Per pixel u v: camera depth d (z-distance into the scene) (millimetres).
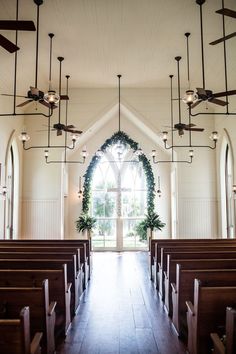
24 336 1881
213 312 2719
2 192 8523
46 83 9922
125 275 7355
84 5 5863
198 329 2756
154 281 6438
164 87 10617
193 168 10492
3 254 4617
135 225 12023
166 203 11719
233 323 2064
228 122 9227
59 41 7191
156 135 10711
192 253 4500
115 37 7074
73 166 11812
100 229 11992
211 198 10430
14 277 3469
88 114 10609
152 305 5039
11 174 9898
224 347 2330
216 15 6137
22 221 10320
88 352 3396
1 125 8453
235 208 8797
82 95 10664
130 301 5262
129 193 12109
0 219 8375
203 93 5398
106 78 9719
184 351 3412
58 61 8328
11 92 8797
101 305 5047
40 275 3543
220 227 10156
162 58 8180
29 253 4676
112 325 4184
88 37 7051
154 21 6402
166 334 3877
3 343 1870
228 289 2703
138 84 10289
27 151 10523
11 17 6195
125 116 11961
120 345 3574
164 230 11672
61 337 3744
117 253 11195
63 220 10820
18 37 6812
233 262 4008
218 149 10297
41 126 10578
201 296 2705
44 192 10383
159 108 10656
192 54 7895
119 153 10344
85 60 8305
